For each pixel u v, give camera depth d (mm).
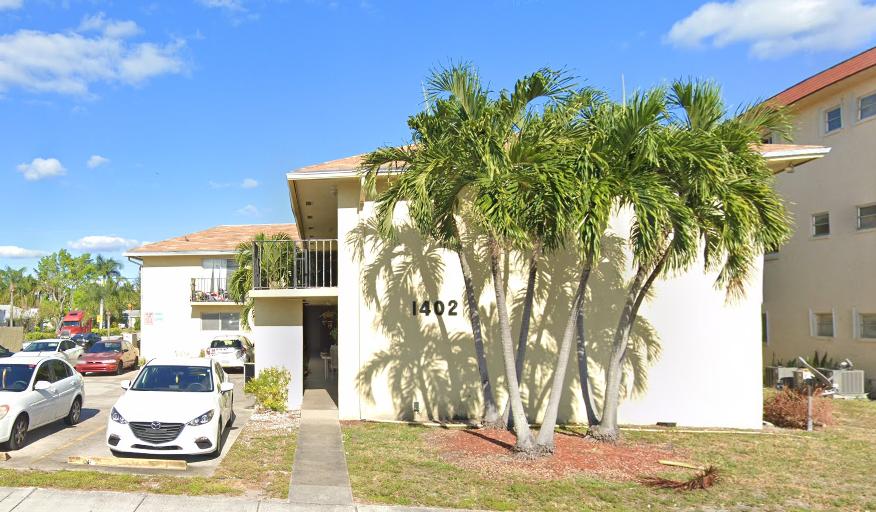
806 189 21453
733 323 13727
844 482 9367
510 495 8188
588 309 13648
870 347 18672
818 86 20172
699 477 9039
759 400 13609
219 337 27406
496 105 10125
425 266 13633
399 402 13414
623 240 13727
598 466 9781
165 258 29500
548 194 8703
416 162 10141
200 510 7000
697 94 10297
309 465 9305
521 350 12039
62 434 11266
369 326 13586
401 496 7949
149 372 10836
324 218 18750
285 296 14141
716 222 10141
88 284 73750
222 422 10328
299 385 14617
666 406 13570
